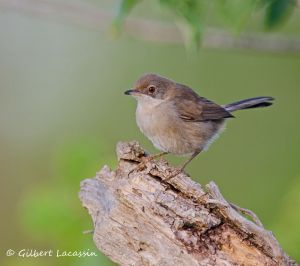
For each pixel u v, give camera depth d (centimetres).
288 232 1223
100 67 1923
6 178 1797
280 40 1336
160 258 832
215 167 1784
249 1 1076
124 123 1845
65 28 1967
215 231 844
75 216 1188
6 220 1738
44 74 1938
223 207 847
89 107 1884
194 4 1074
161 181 897
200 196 869
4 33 1947
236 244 837
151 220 850
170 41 1385
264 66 1842
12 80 1916
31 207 1202
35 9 1405
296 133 1800
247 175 1783
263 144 1800
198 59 1861
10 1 1398
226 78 1852
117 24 1088
